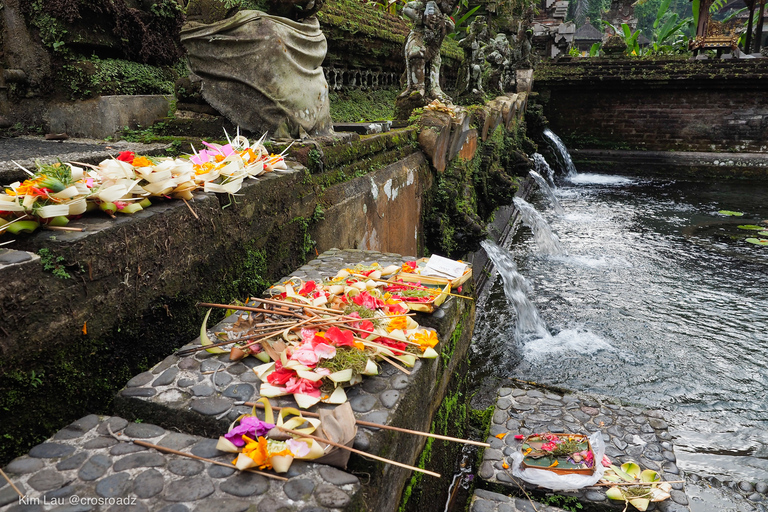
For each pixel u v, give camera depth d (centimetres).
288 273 357
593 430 391
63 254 199
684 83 1773
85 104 456
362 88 965
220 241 283
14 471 168
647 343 606
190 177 265
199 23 404
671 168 1798
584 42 3984
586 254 946
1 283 178
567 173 1789
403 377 219
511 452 361
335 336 216
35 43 459
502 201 909
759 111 1733
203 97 412
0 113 486
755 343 608
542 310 704
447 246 680
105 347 219
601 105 1902
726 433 444
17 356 185
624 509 307
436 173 693
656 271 855
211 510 153
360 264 324
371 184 488
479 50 1087
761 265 877
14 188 217
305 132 412
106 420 195
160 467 171
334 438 175
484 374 538
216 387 206
